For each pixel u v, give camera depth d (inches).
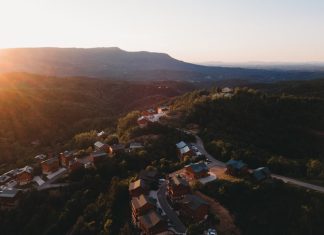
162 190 4001.0
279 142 5905.5
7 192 4739.2
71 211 4124.0
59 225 3951.8
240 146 5285.4
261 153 5068.9
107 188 4424.2
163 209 3543.3
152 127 6156.5
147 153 5083.7
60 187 4837.6
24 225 4195.4
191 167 4183.1
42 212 4237.2
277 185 3742.6
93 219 3745.1
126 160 4977.9
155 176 4220.0
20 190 4822.8
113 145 5772.6
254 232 3213.6
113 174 4773.6
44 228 4045.3
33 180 5300.2
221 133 5954.7
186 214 3316.9
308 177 4347.9
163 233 3063.5
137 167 4881.9
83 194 4377.5
